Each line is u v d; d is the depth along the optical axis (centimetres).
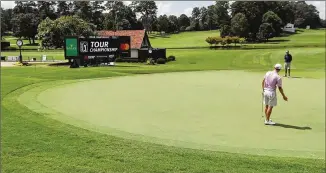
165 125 998
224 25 11200
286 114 1191
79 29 5428
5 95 1471
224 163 646
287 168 631
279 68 1050
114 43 4434
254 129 969
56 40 5366
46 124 909
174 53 6681
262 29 10831
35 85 1852
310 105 1370
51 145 718
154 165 618
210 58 5559
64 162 621
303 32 14775
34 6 12412
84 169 591
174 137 870
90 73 2755
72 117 1068
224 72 3084
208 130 948
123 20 12838
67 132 825
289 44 8731
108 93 1630
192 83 2145
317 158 712
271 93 1036
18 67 3831
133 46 5494
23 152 670
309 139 877
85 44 4091
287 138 884
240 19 10669
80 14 12512
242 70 3341
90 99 1440
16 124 898
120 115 1120
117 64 4553
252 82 2236
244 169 616
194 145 788
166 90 1775
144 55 5244
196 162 644
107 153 676
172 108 1259
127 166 610
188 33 14825
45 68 3603
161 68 3584
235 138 874
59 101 1370
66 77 2436
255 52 6328
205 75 2753
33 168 591
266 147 801
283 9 13400
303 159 694
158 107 1276
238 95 1614
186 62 5097
